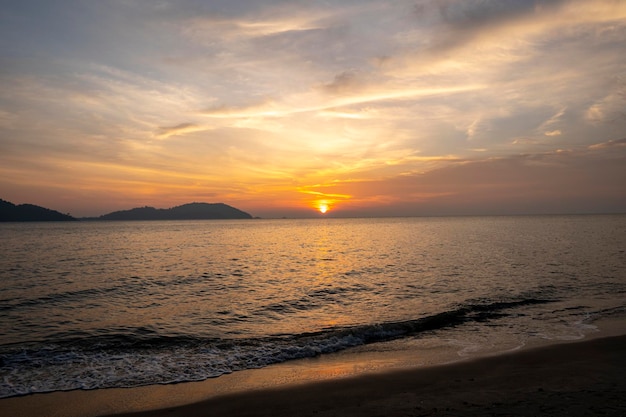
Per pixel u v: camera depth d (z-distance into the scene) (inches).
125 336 577.0
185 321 668.7
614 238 2576.3
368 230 4985.2
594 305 732.0
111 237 3442.4
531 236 2928.2
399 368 422.6
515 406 297.6
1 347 520.4
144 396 357.7
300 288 981.8
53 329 617.3
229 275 1216.2
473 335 553.3
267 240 3127.5
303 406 326.0
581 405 293.6
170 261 1601.9
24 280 1100.5
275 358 474.3
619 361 420.2
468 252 1796.3
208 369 435.8
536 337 534.0
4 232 4370.1
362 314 706.8
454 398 327.0
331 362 455.2
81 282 1073.5
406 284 1005.2
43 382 395.2
